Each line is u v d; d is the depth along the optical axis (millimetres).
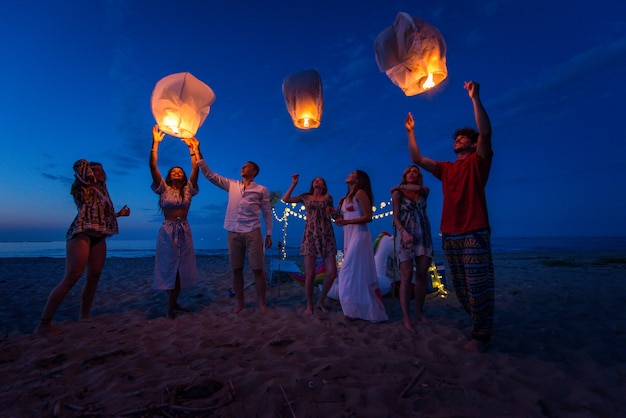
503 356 2264
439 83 2533
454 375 1976
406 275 3176
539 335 2834
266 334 2932
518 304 4289
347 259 3564
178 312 3924
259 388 1703
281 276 6438
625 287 5535
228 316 3697
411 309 4055
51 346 2580
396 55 2494
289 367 2025
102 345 2592
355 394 1650
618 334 2863
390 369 2035
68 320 3533
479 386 1797
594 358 2256
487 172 2467
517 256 17500
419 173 3451
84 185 3184
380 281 4383
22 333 2986
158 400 1593
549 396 1688
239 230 3875
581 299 4531
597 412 1552
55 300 2988
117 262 12695
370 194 3711
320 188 4000
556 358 2297
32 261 12328
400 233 3252
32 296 4984
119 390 1715
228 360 2199
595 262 11148
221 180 3998
